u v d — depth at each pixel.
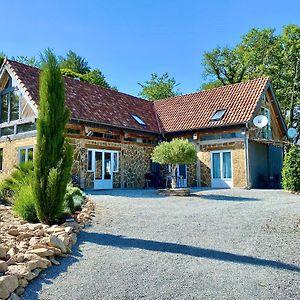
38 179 6.94
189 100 23.02
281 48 31.67
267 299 3.62
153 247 5.54
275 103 22.09
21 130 17.64
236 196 13.59
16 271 3.89
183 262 4.79
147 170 20.91
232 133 18.95
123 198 12.54
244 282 4.08
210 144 19.78
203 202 11.42
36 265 4.27
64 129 7.20
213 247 5.56
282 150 22.59
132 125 19.45
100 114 18.16
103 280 4.09
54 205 6.95
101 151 17.95
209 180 19.67
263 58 32.47
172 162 14.39
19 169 11.05
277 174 22.05
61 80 7.27
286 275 4.33
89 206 9.46
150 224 7.38
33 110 15.80
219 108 20.33
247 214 8.63
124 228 6.97
